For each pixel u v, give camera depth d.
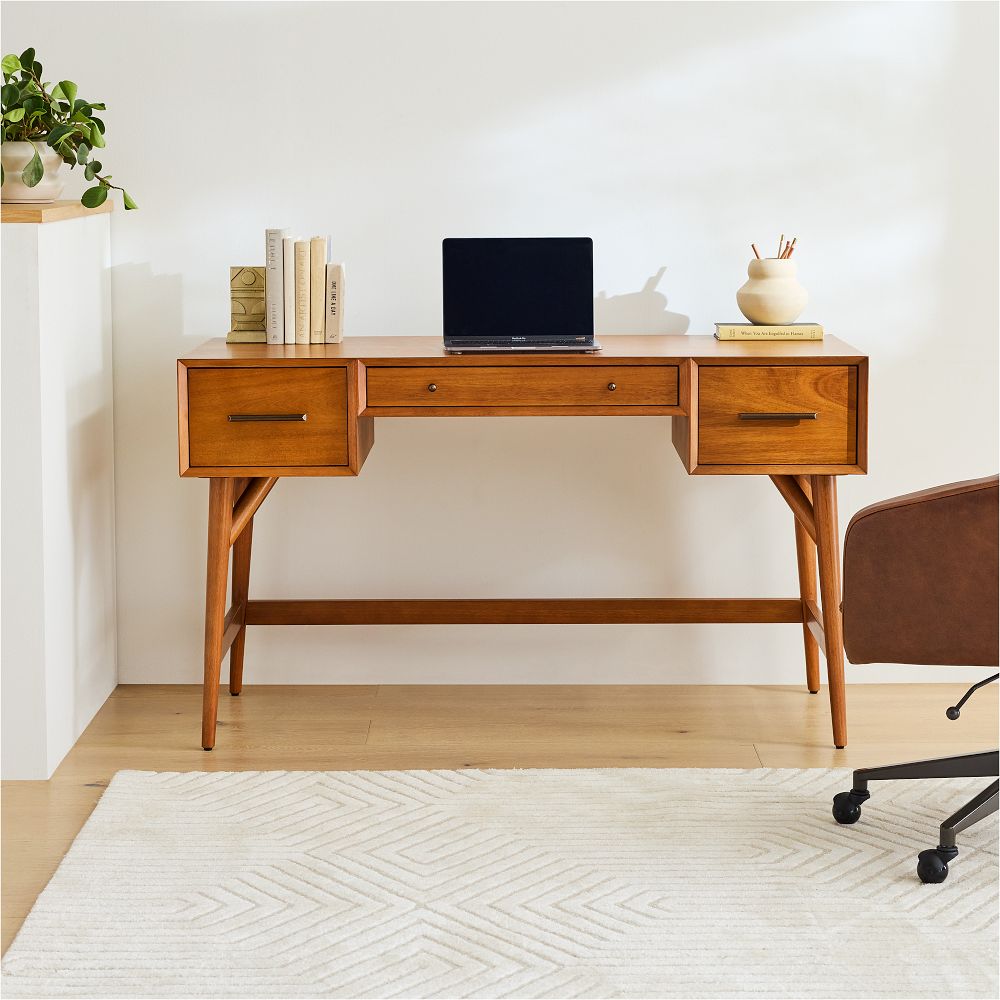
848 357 2.72
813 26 3.10
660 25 3.10
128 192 3.15
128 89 3.12
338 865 2.34
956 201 3.16
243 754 2.87
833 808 2.52
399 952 2.06
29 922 2.14
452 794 2.63
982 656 2.27
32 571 2.70
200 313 3.20
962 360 3.22
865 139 3.14
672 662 3.34
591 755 2.85
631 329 3.21
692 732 2.99
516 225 3.17
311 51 3.11
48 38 3.09
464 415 2.76
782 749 2.88
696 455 2.78
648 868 2.32
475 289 2.92
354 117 3.13
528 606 3.13
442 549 3.31
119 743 2.94
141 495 3.27
